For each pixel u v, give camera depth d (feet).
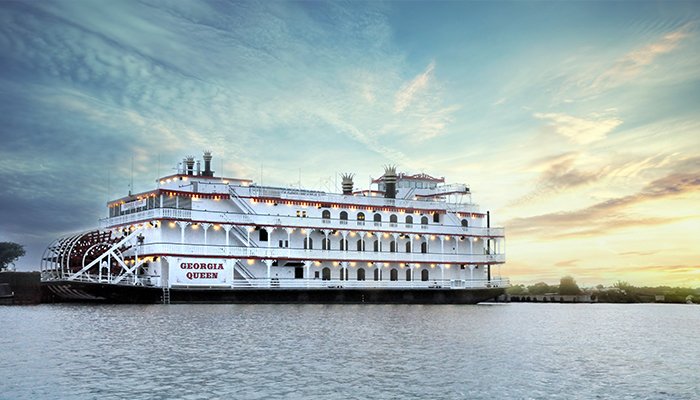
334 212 310.86
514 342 159.02
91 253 269.64
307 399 94.22
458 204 347.77
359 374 111.14
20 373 106.73
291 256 293.64
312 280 297.53
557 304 434.71
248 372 110.93
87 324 177.78
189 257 269.64
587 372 118.83
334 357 127.65
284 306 271.08
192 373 109.09
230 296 273.75
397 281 320.70
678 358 138.72
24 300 269.44
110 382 101.35
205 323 184.44
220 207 287.69
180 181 300.81
